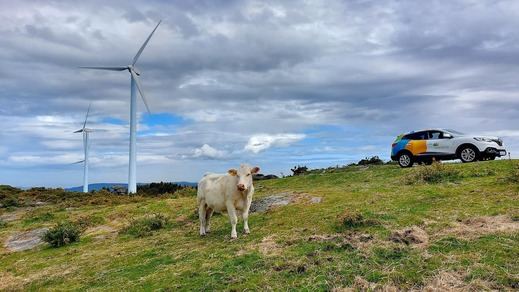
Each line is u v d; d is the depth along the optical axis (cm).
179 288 812
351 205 1266
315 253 880
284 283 765
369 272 762
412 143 2197
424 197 1259
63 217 2003
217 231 1280
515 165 1650
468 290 671
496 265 733
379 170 2166
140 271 966
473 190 1295
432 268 749
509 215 984
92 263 1120
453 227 945
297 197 1545
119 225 1686
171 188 3166
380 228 1000
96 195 3047
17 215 2334
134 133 3797
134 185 3625
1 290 1010
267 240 1032
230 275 828
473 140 2034
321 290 723
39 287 989
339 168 2684
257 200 1608
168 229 1477
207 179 1235
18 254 1409
